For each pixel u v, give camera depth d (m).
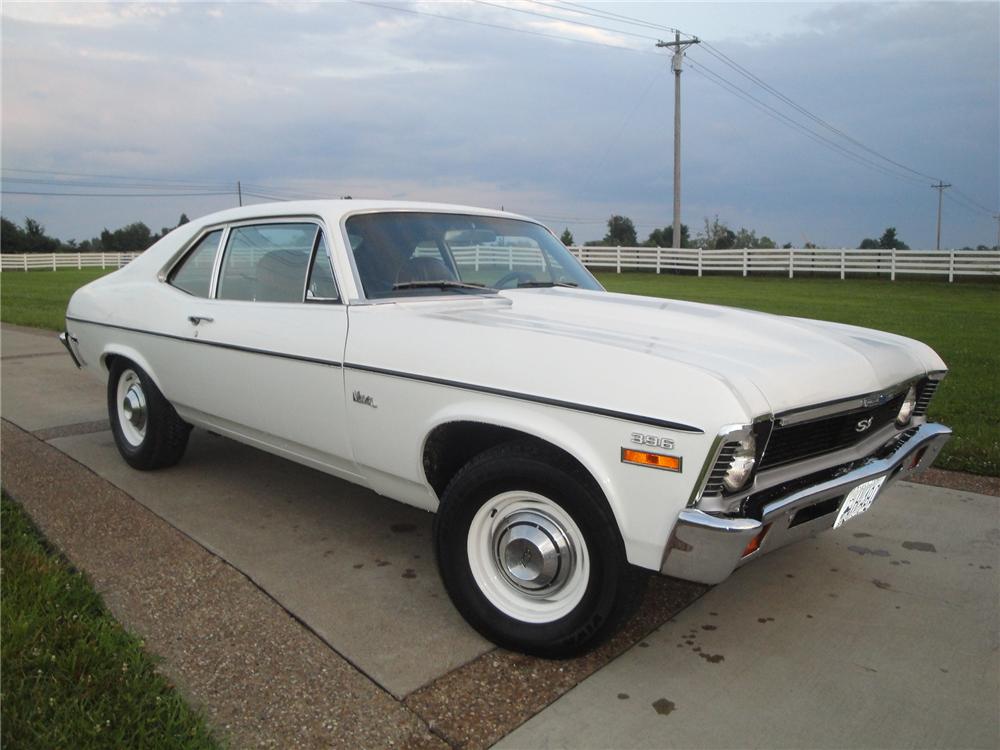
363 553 3.67
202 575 3.40
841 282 23.48
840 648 2.86
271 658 2.73
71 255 46.53
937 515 4.21
